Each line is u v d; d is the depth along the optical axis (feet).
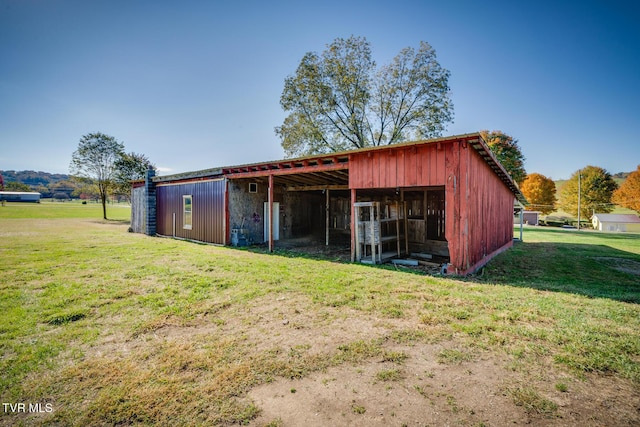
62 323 12.64
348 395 7.99
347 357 9.91
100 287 17.69
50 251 30.22
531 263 29.76
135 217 57.11
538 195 139.44
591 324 12.19
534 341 10.90
